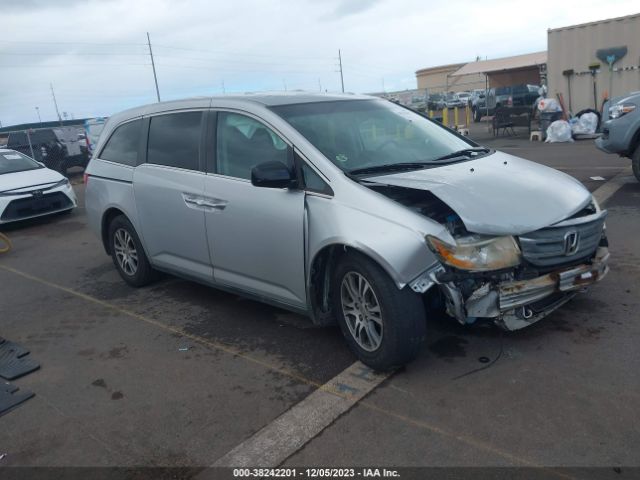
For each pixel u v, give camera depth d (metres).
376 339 3.52
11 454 3.08
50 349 4.43
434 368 3.56
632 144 7.96
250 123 4.24
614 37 14.85
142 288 5.71
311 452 2.88
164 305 5.17
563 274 3.49
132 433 3.19
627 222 6.39
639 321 3.95
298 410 3.27
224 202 4.25
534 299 3.42
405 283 3.21
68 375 3.96
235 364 3.91
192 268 4.80
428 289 3.46
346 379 3.55
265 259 4.05
